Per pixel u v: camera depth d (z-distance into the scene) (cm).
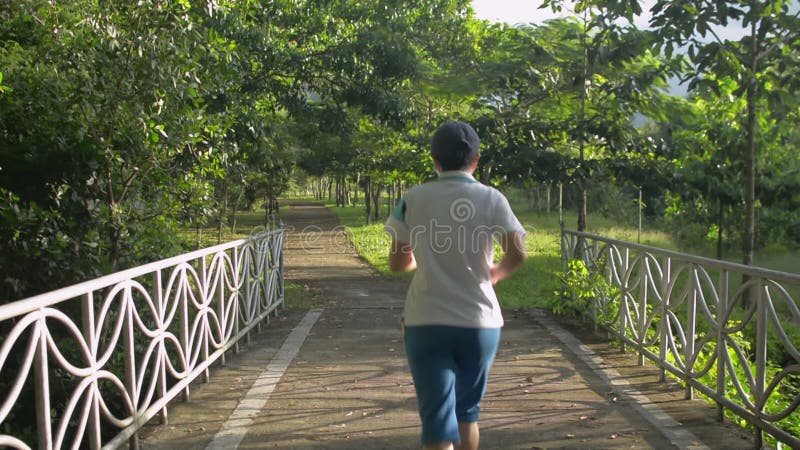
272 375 611
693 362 521
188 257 531
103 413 384
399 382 586
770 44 1115
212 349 628
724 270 471
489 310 301
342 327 870
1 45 689
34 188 679
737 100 1339
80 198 699
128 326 420
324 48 1506
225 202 2417
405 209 313
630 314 688
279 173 2852
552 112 1336
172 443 438
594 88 1233
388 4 1496
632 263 677
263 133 1241
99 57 645
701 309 507
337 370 631
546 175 1148
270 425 470
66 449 654
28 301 300
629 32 1055
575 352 703
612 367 640
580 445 428
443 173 315
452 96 1585
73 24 671
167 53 667
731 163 1356
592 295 789
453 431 294
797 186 1402
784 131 1349
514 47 1258
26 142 643
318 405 517
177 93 700
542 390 559
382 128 2547
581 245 870
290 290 1288
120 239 727
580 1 1109
